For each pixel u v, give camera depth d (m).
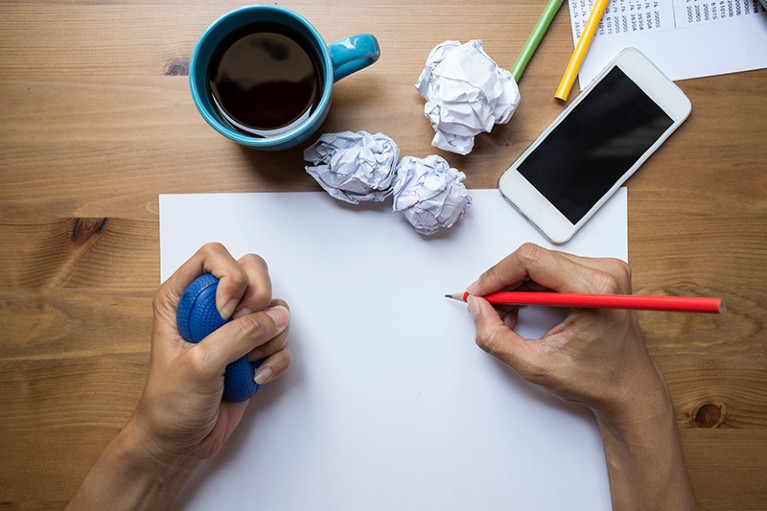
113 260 0.64
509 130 0.64
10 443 0.64
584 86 0.64
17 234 0.64
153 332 0.59
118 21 0.64
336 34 0.64
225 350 0.54
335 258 0.64
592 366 0.60
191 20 0.64
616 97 0.62
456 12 0.64
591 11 0.63
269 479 0.65
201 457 0.62
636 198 0.64
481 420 0.65
